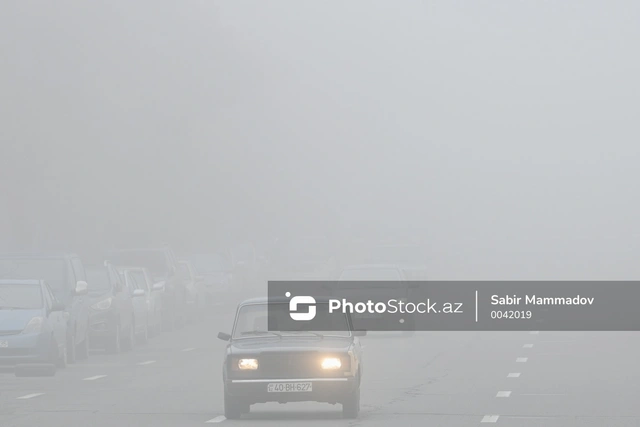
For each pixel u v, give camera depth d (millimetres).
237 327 43219
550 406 45844
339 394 41094
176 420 41938
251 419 42156
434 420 41469
